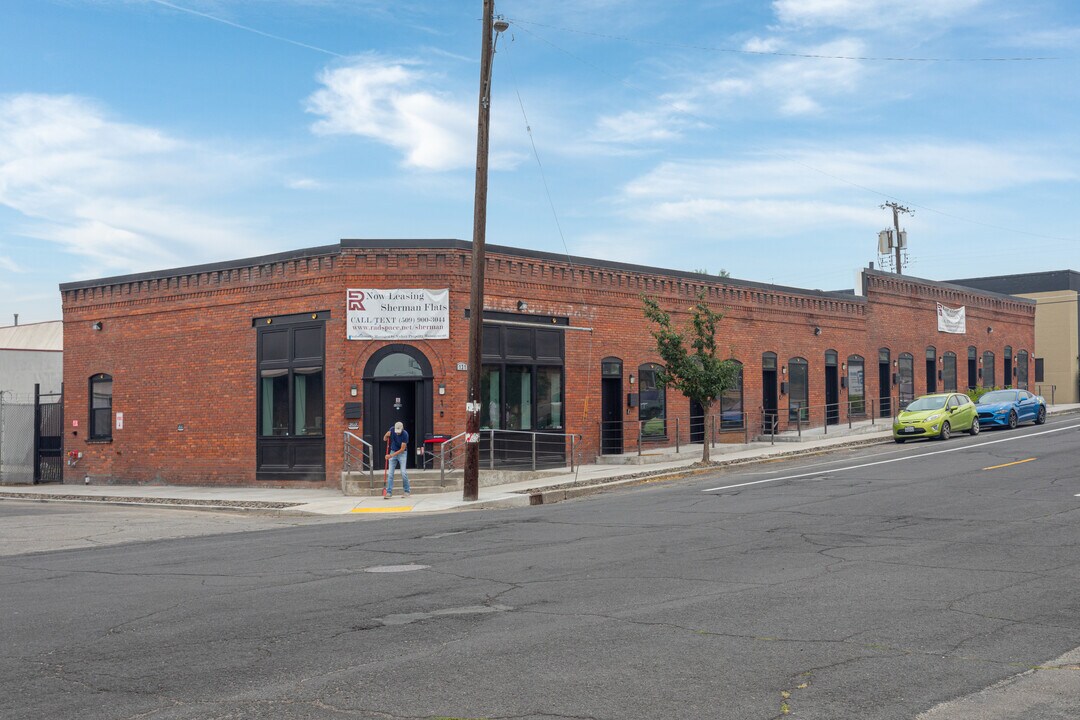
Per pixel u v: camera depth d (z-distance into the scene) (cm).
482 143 2056
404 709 607
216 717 600
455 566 1139
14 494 2638
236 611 909
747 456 2816
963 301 4600
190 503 2266
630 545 1260
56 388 3931
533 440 2512
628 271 2975
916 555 1120
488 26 2052
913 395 4206
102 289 2992
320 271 2514
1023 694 624
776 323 3516
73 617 908
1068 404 5069
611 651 731
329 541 1441
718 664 692
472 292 2088
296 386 2564
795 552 1164
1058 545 1161
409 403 2502
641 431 2862
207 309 2742
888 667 682
